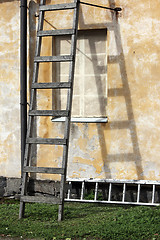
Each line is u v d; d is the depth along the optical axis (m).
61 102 7.12
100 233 4.87
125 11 6.68
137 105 6.62
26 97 6.98
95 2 6.81
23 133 6.96
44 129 7.03
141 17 6.61
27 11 7.10
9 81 7.20
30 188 7.04
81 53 7.01
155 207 6.19
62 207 5.52
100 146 6.77
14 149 7.16
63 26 6.98
